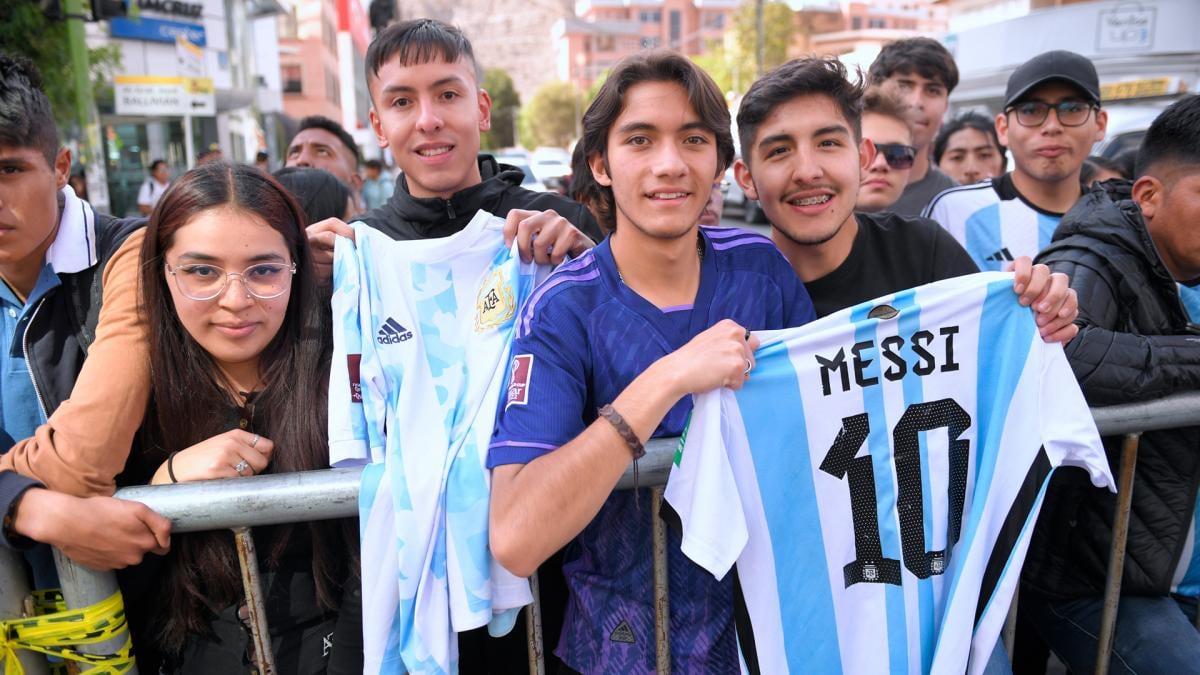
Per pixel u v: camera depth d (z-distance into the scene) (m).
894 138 3.16
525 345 1.53
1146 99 12.39
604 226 2.35
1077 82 2.77
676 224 1.51
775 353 1.54
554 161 23.62
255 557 1.53
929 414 1.61
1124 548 1.77
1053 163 2.89
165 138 18.05
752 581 1.54
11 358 1.78
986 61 15.51
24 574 1.55
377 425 1.59
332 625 1.67
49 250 1.76
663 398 1.40
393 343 1.67
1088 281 1.85
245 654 1.63
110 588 1.54
